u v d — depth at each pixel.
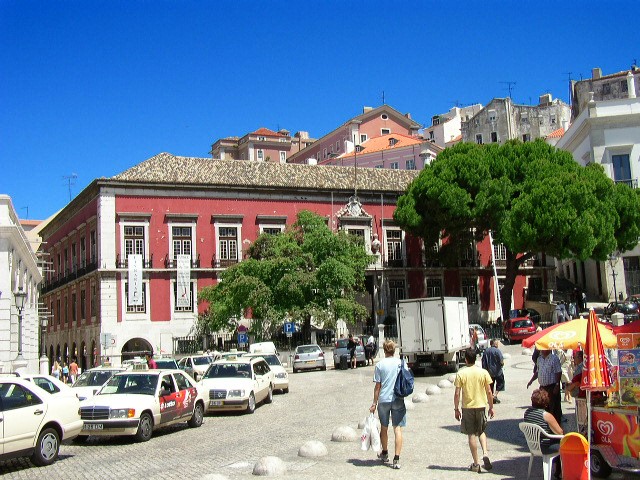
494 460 11.96
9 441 12.59
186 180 49.66
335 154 87.50
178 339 46.78
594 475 10.45
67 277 55.03
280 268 43.31
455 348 31.05
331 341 47.72
